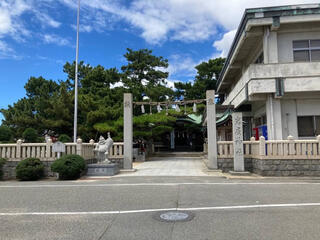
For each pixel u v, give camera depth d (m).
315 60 13.45
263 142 11.18
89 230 4.36
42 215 5.29
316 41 13.55
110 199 6.67
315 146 10.94
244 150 12.71
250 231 4.21
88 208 5.80
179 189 7.98
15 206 6.04
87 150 13.20
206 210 5.52
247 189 7.92
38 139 19.17
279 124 13.02
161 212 5.41
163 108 22.61
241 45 15.38
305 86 12.57
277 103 13.12
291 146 11.05
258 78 12.89
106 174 11.81
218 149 13.42
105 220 4.91
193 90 32.38
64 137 17.73
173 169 14.11
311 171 10.86
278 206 5.80
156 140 31.00
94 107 21.48
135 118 20.03
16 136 23.25
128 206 5.94
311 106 13.48
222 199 6.55
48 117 24.28
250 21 13.01
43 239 3.98
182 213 5.31
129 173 12.62
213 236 4.00
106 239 3.94
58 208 5.83
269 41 13.40
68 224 4.70
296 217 4.95
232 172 11.52
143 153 21.66
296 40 13.66
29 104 28.98
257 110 16.08
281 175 10.98
